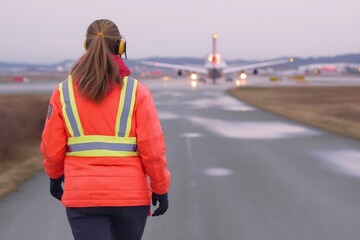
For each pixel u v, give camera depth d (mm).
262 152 26297
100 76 5758
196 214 14000
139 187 6070
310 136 33344
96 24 6121
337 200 15688
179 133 35156
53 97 6066
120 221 6180
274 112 53750
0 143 26766
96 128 5934
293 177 19531
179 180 18938
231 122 43281
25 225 12844
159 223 13086
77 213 6020
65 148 6176
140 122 6000
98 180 5914
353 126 38469
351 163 22828
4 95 95312
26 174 19906
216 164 22594
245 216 13797
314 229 12562
